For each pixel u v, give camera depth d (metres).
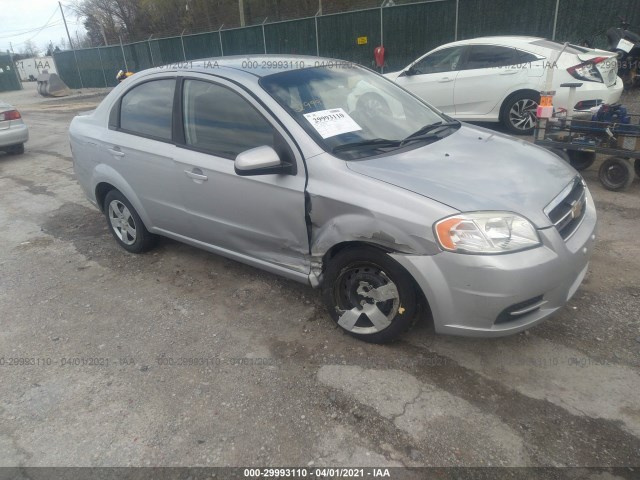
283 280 3.90
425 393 2.63
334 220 2.84
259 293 3.74
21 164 8.85
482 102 8.05
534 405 2.50
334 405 2.59
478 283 2.46
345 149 3.00
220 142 3.41
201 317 3.50
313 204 2.90
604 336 2.97
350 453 2.30
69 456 2.40
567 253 2.58
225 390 2.76
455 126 3.73
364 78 3.84
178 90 3.68
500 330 2.57
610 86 7.24
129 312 3.64
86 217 5.77
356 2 23.23
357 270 2.92
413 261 2.58
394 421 2.46
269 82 3.30
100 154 4.30
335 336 3.15
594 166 6.16
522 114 7.79
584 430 2.34
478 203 2.54
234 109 3.32
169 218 3.94
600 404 2.48
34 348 3.29
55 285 4.14
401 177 2.74
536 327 3.10
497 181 2.76
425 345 3.00
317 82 3.48
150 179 3.89
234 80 3.34
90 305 3.78
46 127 13.29
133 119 4.07
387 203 2.64
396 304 2.80
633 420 2.37
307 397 2.66
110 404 2.72
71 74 29.50
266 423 2.51
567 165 3.28
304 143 2.96
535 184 2.80
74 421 2.62
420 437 2.36
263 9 29.52
